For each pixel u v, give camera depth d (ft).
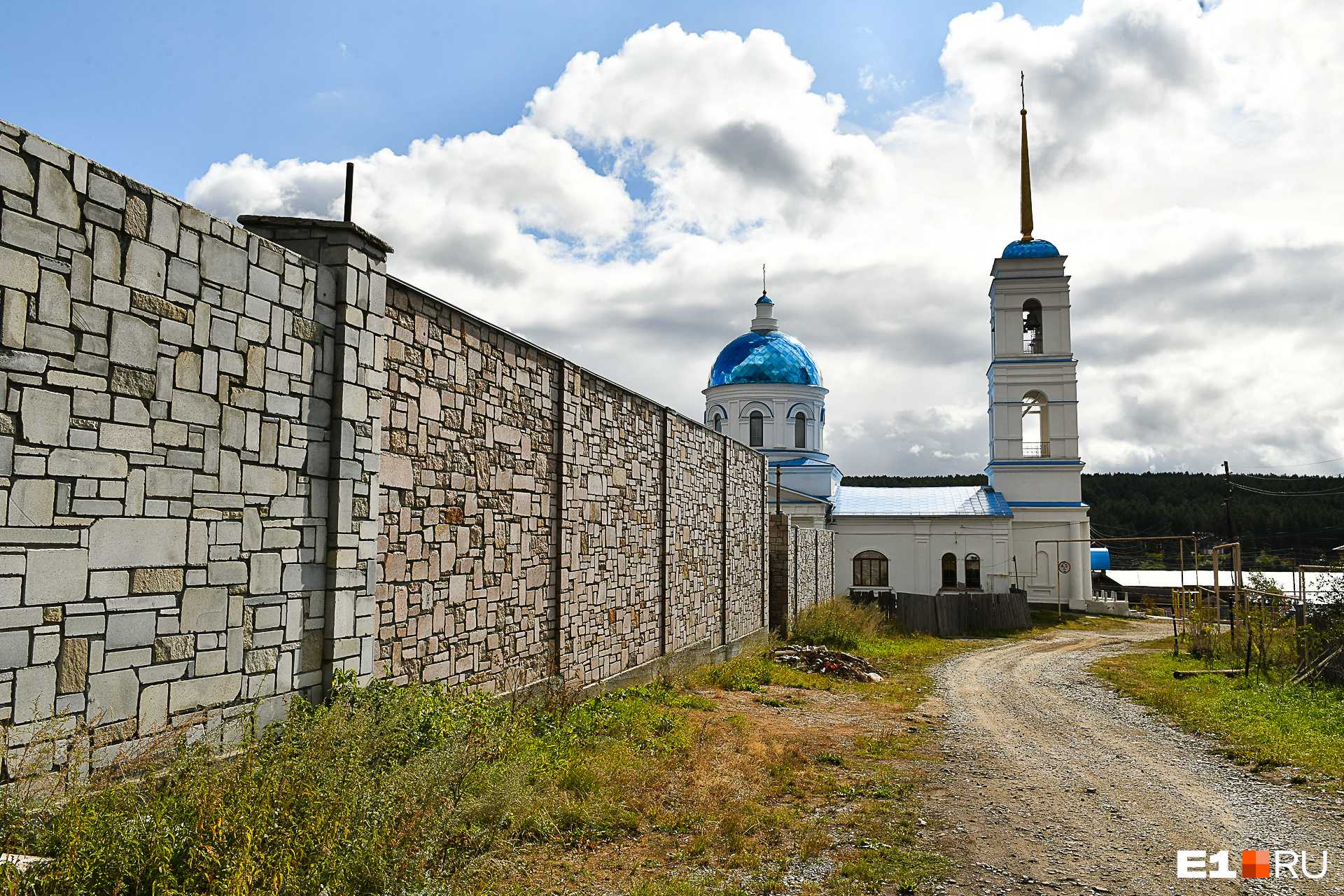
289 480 24.99
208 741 21.77
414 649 31.22
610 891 21.70
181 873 15.88
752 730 42.32
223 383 22.72
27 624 17.95
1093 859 24.97
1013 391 136.77
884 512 135.74
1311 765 35.78
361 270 27.94
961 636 106.73
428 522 32.19
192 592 21.76
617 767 30.96
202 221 22.21
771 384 140.97
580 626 45.29
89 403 19.27
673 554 60.54
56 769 18.28
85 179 19.24
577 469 45.11
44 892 14.56
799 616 94.84
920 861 24.52
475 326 35.76
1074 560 132.98
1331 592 59.26
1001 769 36.19
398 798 21.03
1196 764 37.32
